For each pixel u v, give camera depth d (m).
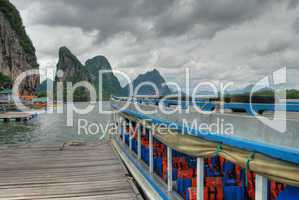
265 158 2.87
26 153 14.10
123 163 11.73
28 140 26.41
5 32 129.75
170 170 6.04
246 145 3.17
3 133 31.94
